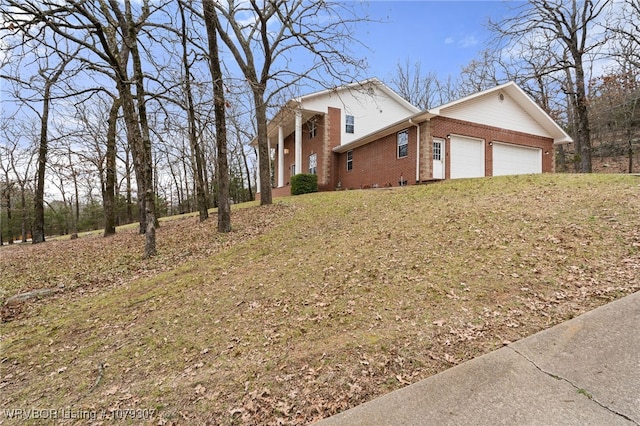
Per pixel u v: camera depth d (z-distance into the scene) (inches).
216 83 329.1
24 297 232.8
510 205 275.0
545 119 614.5
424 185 451.5
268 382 115.3
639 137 754.2
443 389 94.7
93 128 576.1
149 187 312.7
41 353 158.7
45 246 474.3
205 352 141.5
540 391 88.3
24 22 241.3
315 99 714.8
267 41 444.5
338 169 753.0
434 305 148.9
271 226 347.9
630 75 588.4
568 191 288.5
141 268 275.4
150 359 142.4
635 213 211.3
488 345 114.9
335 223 319.6
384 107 791.1
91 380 132.8
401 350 120.2
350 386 106.3
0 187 755.4
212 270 243.9
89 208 1168.2
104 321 185.6
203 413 105.5
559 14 573.9
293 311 165.6
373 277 188.9
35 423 112.2
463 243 215.0
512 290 151.5
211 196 1104.8
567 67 585.0
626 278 145.2
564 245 187.5
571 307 130.6
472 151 560.1
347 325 144.5
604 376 90.5
